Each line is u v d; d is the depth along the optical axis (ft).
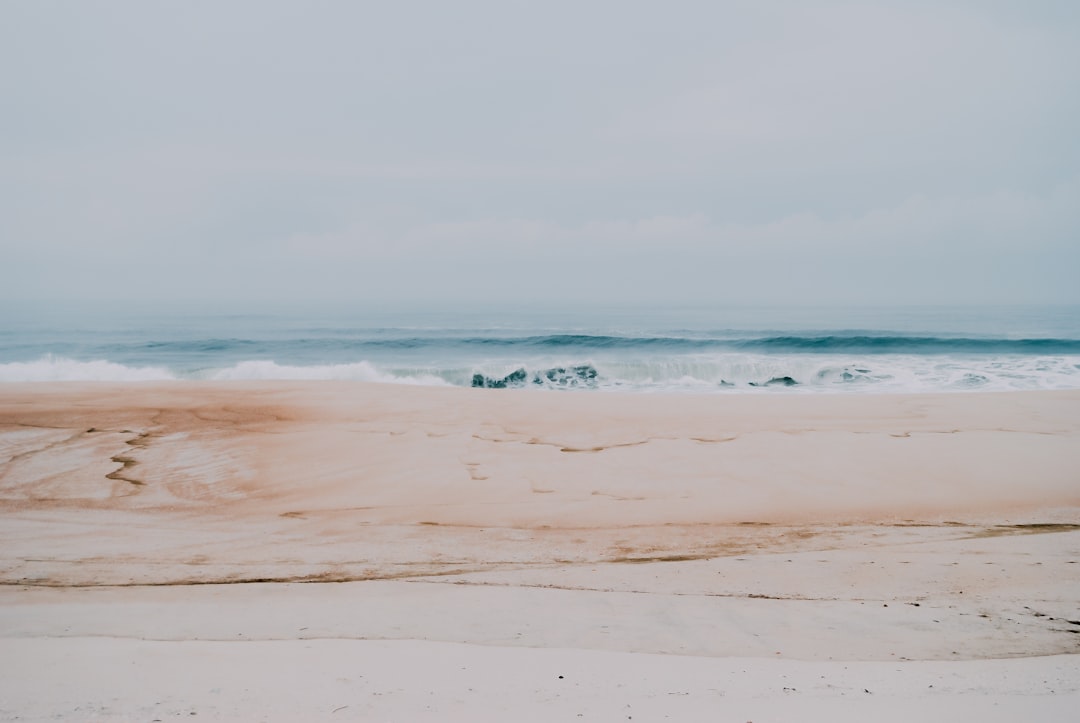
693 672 11.93
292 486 30.71
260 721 9.37
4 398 49.16
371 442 37.60
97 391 52.65
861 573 19.19
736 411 46.42
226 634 14.57
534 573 19.86
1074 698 10.34
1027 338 110.32
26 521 26.16
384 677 11.51
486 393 53.83
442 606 16.72
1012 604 16.43
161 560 21.49
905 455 34.32
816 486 29.71
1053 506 26.73
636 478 31.22
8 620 15.69
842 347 107.14
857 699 10.31
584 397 52.24
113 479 31.78
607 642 14.11
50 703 10.03
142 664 12.13
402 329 149.59
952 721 9.16
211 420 42.63
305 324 174.40
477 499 28.55
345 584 18.93
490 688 10.97
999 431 39.29
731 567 20.11
